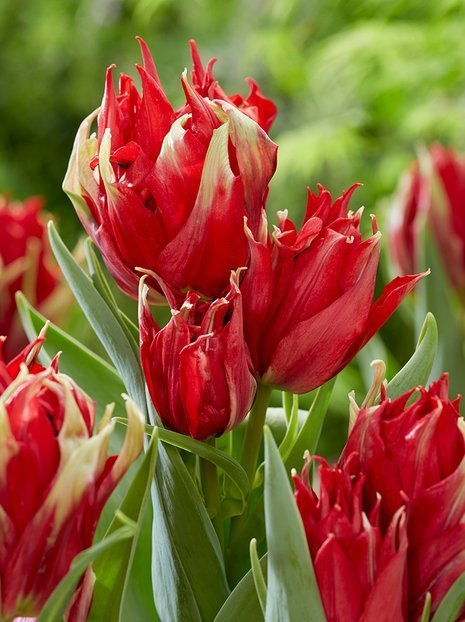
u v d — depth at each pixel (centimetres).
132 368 59
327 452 159
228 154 56
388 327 111
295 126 255
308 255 56
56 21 342
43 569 51
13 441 50
